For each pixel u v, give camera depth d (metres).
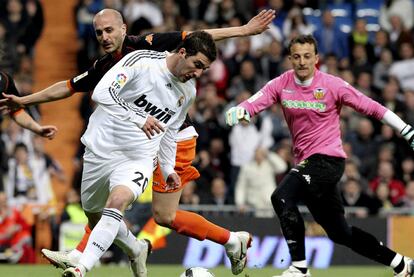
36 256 33.41
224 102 40.91
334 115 21.31
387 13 49.09
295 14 45.19
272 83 21.67
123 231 19.16
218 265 32.56
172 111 18.84
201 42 18.14
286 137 39.53
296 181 21.25
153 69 18.50
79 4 47.50
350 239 21.70
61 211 34.41
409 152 39.22
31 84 43.91
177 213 21.17
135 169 18.36
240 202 36.44
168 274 27.42
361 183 36.66
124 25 20.36
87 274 25.97
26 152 36.94
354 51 43.91
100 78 20.55
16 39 44.47
